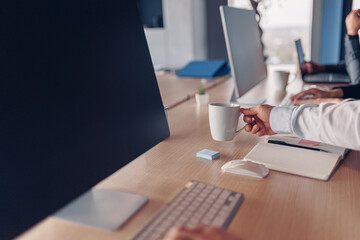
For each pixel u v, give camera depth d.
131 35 0.76
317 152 0.83
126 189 0.68
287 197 0.64
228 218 0.55
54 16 0.55
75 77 0.59
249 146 0.94
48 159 0.53
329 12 3.80
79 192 0.57
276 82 1.82
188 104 1.54
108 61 0.67
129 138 0.72
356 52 1.78
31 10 0.51
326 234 0.52
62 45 0.56
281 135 0.98
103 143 0.64
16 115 0.48
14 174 0.48
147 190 0.67
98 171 0.62
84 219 0.55
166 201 0.62
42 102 0.52
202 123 1.18
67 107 0.57
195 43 4.82
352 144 0.71
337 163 0.79
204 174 0.75
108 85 0.67
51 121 0.53
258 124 0.90
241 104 1.47
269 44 3.68
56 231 0.53
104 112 0.65
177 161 0.83
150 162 0.83
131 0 0.77
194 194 0.62
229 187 0.68
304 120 0.79
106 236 0.51
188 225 0.52
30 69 0.51
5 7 0.47
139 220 0.56
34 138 0.51
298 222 0.55
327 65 2.15
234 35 1.19
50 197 0.52
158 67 3.07
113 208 0.59
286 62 3.48
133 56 0.76
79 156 0.58
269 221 0.56
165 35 4.89
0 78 0.47
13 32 0.48
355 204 0.61
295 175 0.74
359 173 0.74
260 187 0.68
